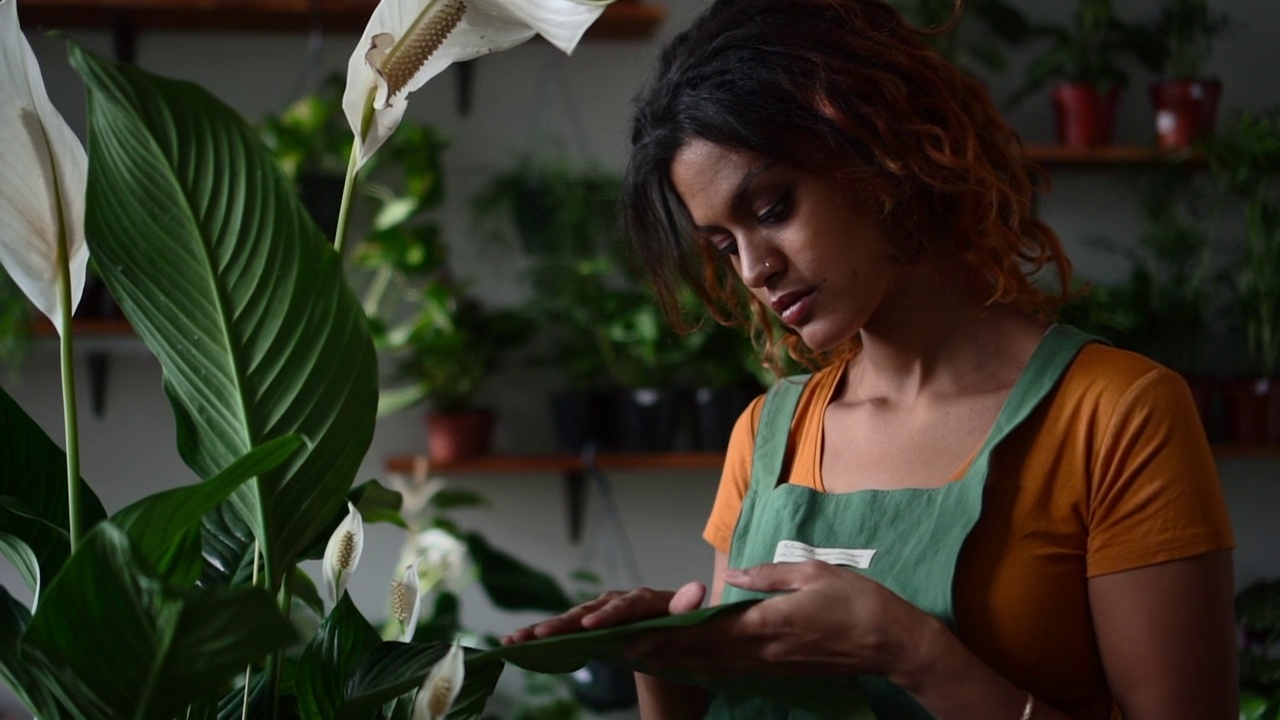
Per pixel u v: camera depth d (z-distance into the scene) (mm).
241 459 601
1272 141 2588
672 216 1041
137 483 2689
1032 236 979
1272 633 1755
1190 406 856
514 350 2818
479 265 2807
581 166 2799
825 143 877
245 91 2723
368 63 709
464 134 2797
